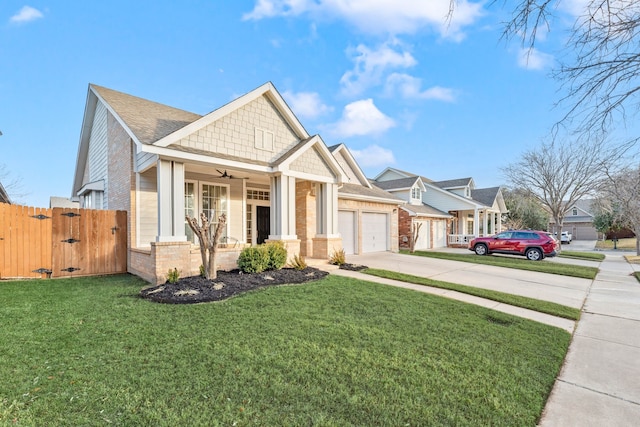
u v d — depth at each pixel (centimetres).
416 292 722
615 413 291
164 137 780
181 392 294
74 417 257
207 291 649
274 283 756
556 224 2178
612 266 1402
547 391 326
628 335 511
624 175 1622
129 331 441
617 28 322
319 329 460
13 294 668
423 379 331
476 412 279
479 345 427
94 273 958
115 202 1084
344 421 259
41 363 346
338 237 1224
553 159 2159
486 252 1703
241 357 365
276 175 1043
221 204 1197
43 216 902
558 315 615
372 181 2712
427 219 2308
